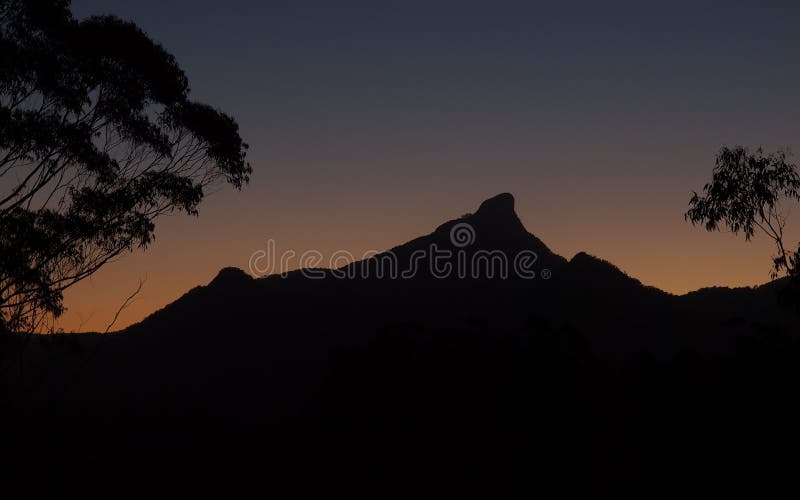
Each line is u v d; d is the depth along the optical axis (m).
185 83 33.34
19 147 28.31
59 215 29.83
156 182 32.38
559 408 47.88
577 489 35.84
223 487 44.25
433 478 41.22
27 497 43.03
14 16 28.66
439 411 49.66
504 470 40.12
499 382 52.59
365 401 54.22
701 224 32.09
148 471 49.22
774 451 35.66
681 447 38.28
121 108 31.55
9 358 31.47
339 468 46.00
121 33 30.70
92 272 31.56
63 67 29.91
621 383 52.25
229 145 34.28
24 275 28.52
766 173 30.88
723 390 44.31
